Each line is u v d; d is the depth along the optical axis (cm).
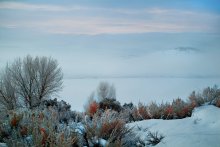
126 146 572
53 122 583
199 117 720
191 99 973
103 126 580
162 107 901
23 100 1741
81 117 785
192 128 657
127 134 605
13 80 1741
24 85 1741
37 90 1764
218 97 931
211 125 666
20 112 632
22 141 480
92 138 553
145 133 662
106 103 1088
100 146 538
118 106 1091
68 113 801
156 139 614
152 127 700
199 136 589
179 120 727
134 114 888
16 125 566
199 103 930
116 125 583
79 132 559
